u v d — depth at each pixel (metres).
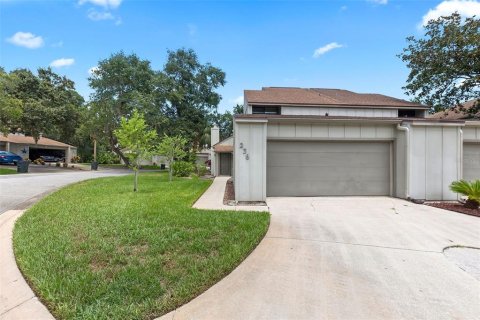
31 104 26.80
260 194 8.81
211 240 4.66
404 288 3.34
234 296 3.10
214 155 25.31
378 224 6.24
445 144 9.56
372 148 10.31
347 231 5.66
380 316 2.77
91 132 31.28
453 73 16.95
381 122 9.86
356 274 3.70
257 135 8.88
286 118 9.32
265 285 3.36
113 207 7.00
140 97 27.80
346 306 2.94
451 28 16.61
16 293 3.07
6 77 21.20
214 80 32.59
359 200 9.42
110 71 29.23
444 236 5.42
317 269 3.83
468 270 3.89
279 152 10.03
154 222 5.60
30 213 6.31
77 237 4.70
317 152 10.14
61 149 39.06
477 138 10.39
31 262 3.67
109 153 43.88
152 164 41.12
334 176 10.20
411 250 4.64
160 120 28.12
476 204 7.96
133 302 2.85
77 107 34.53
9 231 5.23
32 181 13.47
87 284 3.13
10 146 32.03
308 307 2.91
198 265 3.70
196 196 9.43
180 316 2.72
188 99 32.12
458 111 18.06
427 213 7.45
